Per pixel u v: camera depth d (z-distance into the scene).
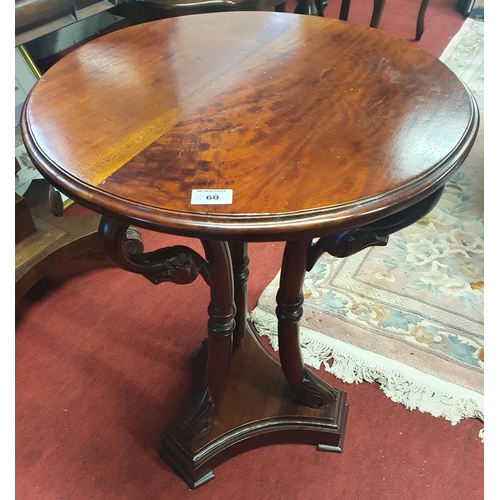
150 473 0.95
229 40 0.92
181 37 0.93
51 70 0.81
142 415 1.05
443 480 0.94
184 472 0.93
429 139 0.66
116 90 0.76
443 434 1.01
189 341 1.20
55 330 1.22
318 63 0.84
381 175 0.60
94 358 1.16
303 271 0.77
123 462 0.97
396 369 1.12
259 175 0.59
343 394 1.04
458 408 1.05
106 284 1.34
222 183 0.58
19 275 1.17
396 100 0.74
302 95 0.75
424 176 0.60
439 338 1.19
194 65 0.83
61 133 0.67
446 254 1.44
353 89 0.76
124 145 0.64
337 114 0.71
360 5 2.90
